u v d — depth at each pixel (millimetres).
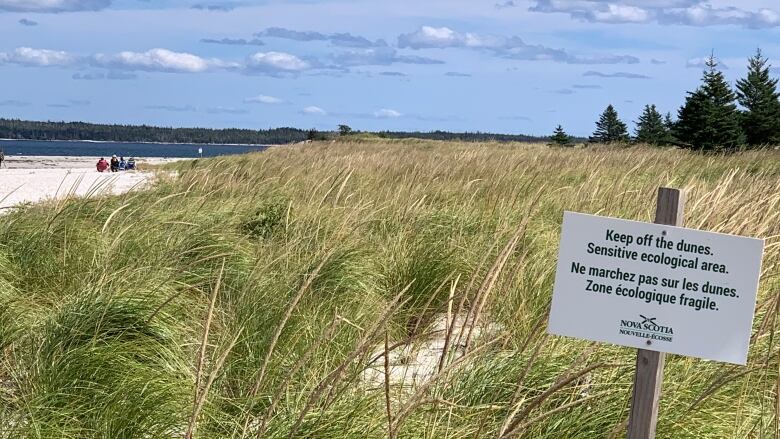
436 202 10016
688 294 2844
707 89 45844
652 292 2889
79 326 4539
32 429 3557
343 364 3170
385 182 11625
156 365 4305
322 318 5176
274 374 4285
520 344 4586
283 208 8438
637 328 2910
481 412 3824
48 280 6012
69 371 4078
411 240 7625
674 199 2898
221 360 3092
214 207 9078
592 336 2967
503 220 7949
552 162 14812
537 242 7133
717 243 2795
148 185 11492
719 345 2822
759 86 48719
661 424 3729
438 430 3668
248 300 5246
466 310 6012
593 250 2945
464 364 4137
